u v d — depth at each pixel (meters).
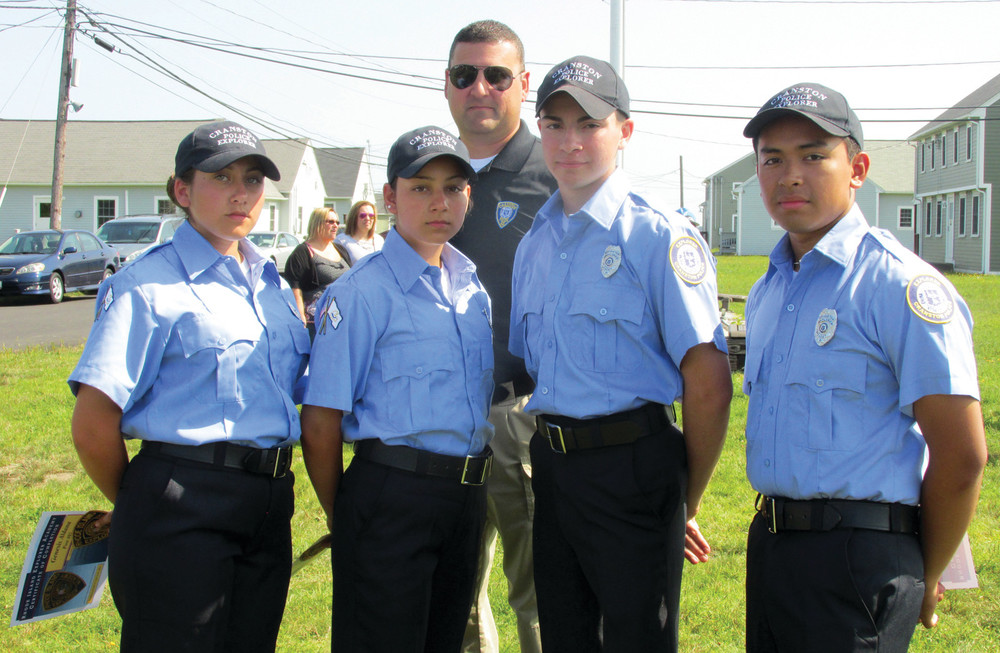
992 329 12.80
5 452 6.00
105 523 2.49
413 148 2.51
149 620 2.24
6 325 13.21
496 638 3.35
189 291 2.39
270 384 2.47
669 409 2.46
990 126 28.33
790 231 2.18
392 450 2.51
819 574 2.03
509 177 3.12
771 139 2.16
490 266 3.08
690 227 2.43
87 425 2.26
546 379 2.46
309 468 2.62
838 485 2.03
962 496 1.97
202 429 2.31
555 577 2.57
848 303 2.07
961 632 3.51
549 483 2.55
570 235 2.49
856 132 2.15
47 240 17.14
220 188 2.39
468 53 3.05
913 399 1.95
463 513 2.58
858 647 1.97
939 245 33.50
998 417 6.68
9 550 4.36
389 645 2.46
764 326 2.29
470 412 2.62
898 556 2.01
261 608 2.46
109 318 2.27
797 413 2.12
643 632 2.34
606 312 2.38
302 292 7.28
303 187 39.62
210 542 2.29
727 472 5.54
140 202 32.31
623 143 2.60
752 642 2.27
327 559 4.34
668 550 2.39
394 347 2.56
